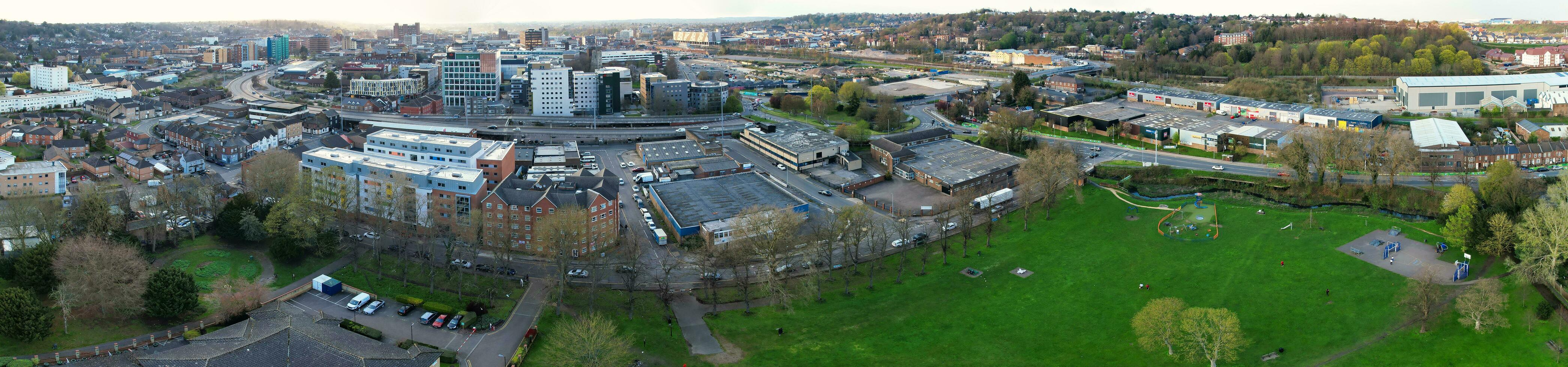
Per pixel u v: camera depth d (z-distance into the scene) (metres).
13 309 198.25
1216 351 198.38
